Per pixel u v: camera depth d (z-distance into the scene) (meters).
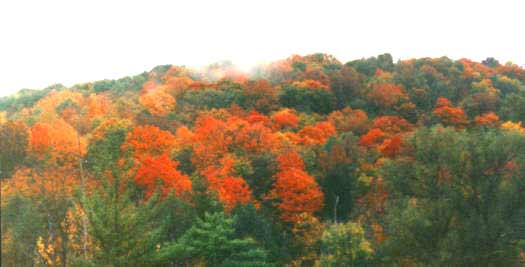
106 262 18.36
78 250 22.02
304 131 76.19
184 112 89.62
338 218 53.16
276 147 64.56
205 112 86.56
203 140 63.75
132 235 18.94
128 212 19.27
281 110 92.00
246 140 64.50
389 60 143.12
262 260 27.22
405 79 116.44
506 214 29.69
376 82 114.56
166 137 60.91
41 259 22.88
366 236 40.59
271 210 52.16
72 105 90.69
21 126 54.31
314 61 144.75
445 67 128.50
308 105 100.38
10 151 49.03
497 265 28.44
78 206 21.39
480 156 31.58
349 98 109.69
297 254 42.66
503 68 134.12
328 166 59.69
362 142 71.75
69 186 25.81
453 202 30.98
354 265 34.72
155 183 40.81
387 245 32.59
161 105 90.94
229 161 55.41
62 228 23.16
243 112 89.25
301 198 49.56
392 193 42.28
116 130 60.75
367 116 95.81
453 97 110.44
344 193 54.78
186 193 39.22
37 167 41.06
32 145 50.88
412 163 35.09
